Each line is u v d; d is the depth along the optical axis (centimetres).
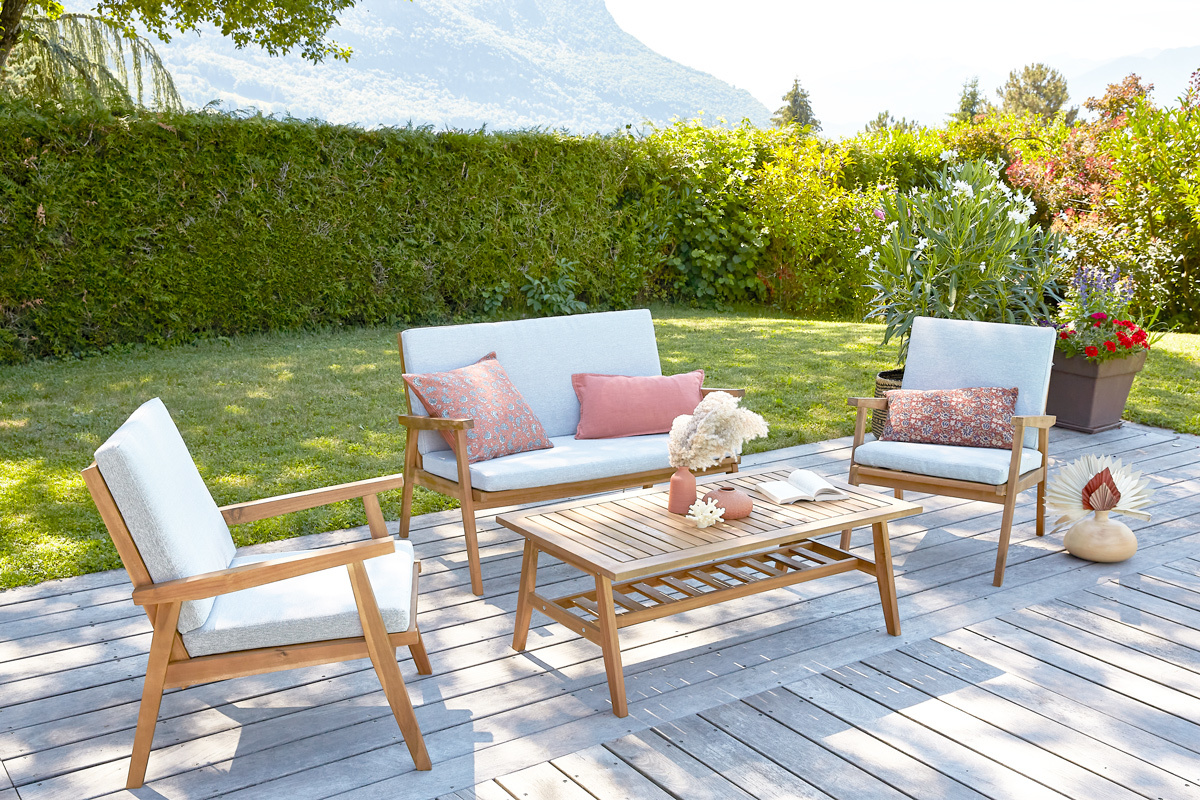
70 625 312
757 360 766
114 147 755
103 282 769
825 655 290
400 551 272
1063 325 582
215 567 246
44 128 726
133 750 221
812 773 225
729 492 298
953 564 368
